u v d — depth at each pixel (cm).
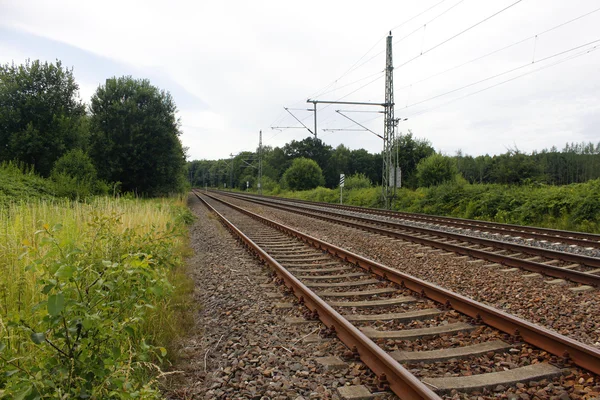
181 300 646
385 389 373
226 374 414
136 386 330
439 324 540
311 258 1015
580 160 5669
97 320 287
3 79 2719
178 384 399
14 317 288
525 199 2061
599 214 1620
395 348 457
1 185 1703
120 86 3800
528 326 460
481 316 536
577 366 405
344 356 444
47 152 2698
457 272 842
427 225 1759
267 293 688
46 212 971
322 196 4569
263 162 10025
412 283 690
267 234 1484
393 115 2783
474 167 5884
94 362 281
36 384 239
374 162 9556
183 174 5012
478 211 2230
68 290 279
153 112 3838
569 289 698
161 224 1158
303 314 584
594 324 535
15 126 2686
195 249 1211
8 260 548
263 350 465
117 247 538
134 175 3797
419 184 3616
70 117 2845
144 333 466
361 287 735
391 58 2703
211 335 523
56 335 274
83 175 2473
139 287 390
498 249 1125
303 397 367
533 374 390
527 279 774
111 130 3659
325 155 9219
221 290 720
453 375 395
